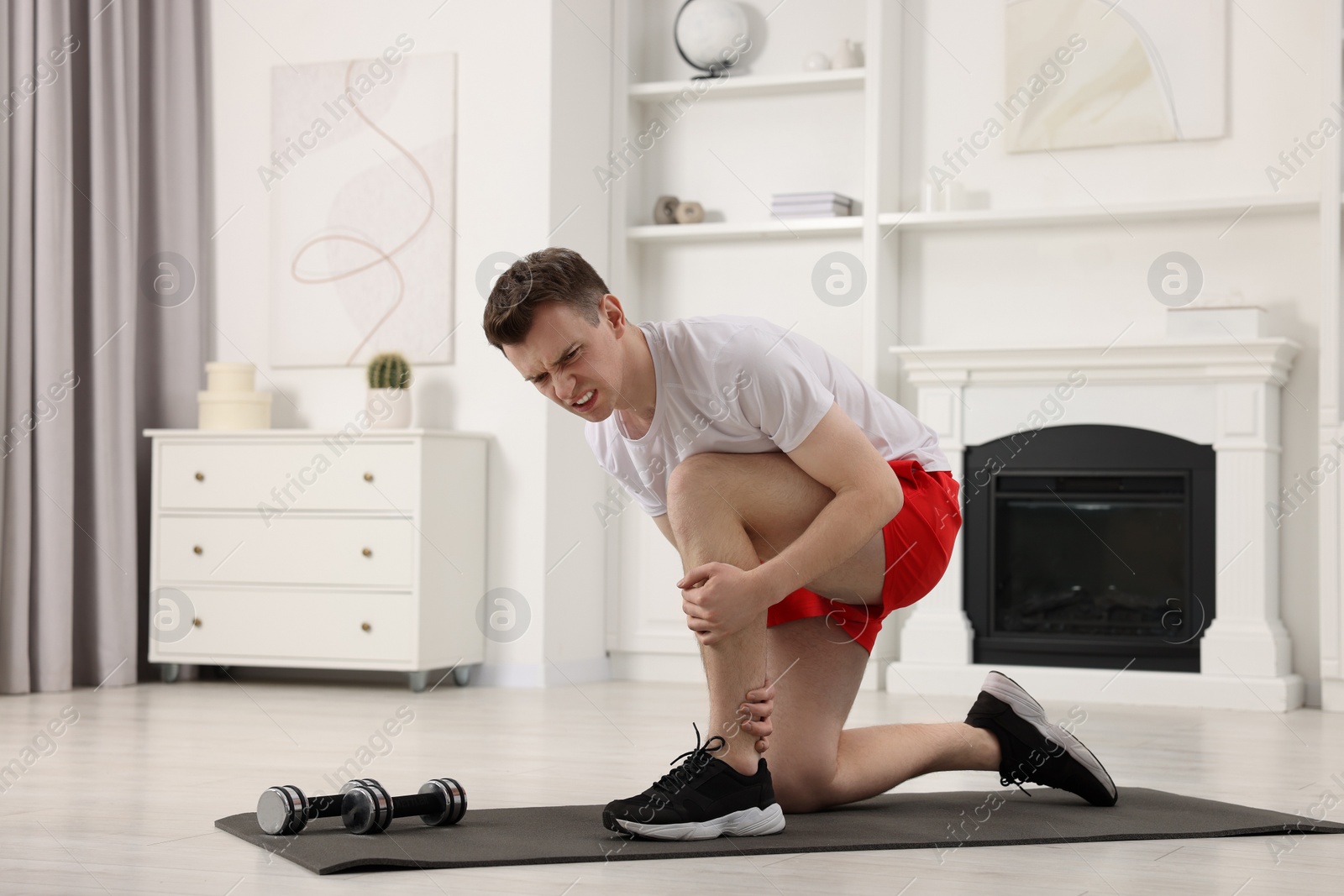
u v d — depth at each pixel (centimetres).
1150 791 224
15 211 401
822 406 172
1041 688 413
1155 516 416
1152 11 438
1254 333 402
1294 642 412
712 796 174
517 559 438
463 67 454
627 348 173
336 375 463
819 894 146
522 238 444
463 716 347
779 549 180
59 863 162
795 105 476
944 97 462
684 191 487
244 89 476
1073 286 445
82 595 429
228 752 276
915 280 464
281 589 420
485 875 155
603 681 463
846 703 196
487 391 445
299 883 151
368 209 462
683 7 479
